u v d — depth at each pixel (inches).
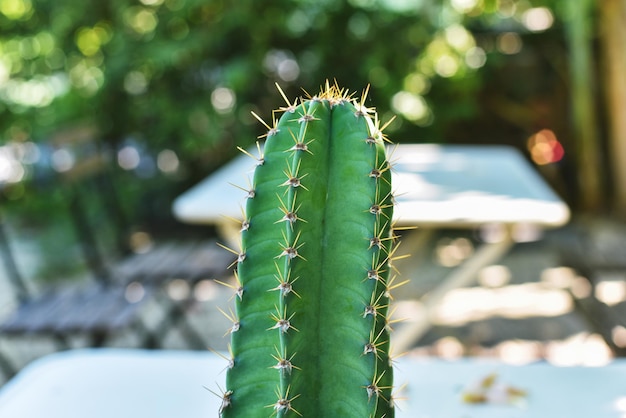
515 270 179.9
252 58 208.4
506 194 109.0
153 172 220.5
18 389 60.8
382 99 216.8
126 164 220.4
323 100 36.8
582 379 60.0
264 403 36.6
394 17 215.6
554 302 158.1
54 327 105.3
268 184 36.6
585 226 215.5
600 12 221.6
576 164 233.9
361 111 36.4
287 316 34.8
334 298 36.1
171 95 213.9
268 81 213.9
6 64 227.6
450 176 123.6
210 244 147.3
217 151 216.5
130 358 65.2
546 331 143.3
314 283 35.9
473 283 172.2
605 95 227.3
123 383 61.1
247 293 36.6
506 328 145.6
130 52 210.2
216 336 145.6
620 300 151.4
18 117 229.1
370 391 35.3
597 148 228.4
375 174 35.3
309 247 35.7
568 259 121.8
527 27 233.1
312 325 36.1
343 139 36.2
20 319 108.1
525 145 240.5
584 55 224.1
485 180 119.9
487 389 58.0
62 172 142.5
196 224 214.8
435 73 224.4
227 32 209.0
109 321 106.5
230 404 36.7
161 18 211.2
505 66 235.0
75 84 222.4
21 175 229.9
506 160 138.9
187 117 211.9
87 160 149.7
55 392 59.9
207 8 213.5
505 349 136.4
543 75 236.4
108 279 127.4
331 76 215.8
